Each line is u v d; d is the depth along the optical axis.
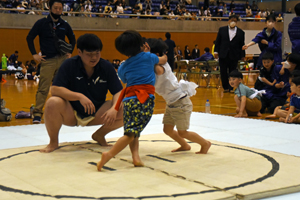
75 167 3.10
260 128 5.28
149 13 23.20
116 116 3.80
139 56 3.14
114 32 21.59
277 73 7.10
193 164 3.20
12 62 18.17
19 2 20.55
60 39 5.88
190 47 23.91
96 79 3.74
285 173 2.90
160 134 4.76
